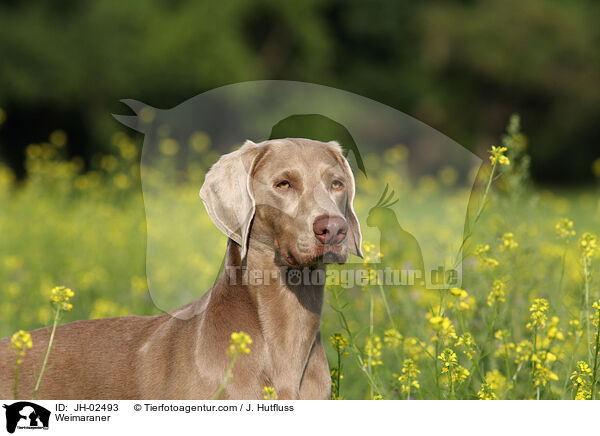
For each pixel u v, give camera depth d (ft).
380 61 145.69
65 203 48.78
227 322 15.71
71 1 99.91
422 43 145.28
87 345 16.93
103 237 39.42
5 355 16.90
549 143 152.05
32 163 55.06
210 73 104.78
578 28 146.92
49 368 16.65
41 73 92.68
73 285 31.32
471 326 20.49
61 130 97.86
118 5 101.19
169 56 102.01
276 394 15.72
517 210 22.66
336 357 22.62
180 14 109.09
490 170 18.67
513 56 144.77
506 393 17.84
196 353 15.62
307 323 16.07
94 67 95.71
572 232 19.95
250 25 127.65
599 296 18.69
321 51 131.75
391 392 20.02
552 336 16.26
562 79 147.33
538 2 148.87
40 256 35.35
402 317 21.33
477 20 145.89
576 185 148.25
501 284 18.72
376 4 142.00
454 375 16.80
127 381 16.31
